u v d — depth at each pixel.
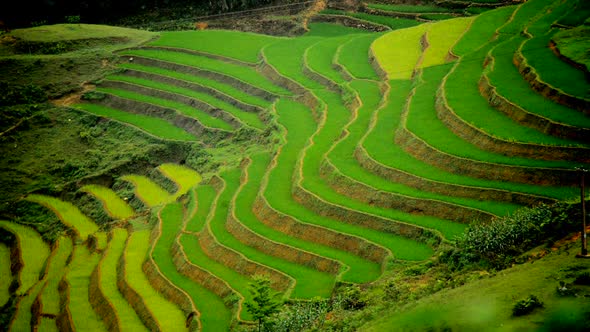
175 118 87.38
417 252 46.38
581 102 54.00
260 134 77.06
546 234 41.19
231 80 91.62
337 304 42.38
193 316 49.59
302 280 48.50
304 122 75.69
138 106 91.62
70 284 60.25
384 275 44.69
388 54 83.94
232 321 47.16
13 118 91.31
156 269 57.09
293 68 89.81
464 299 33.09
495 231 42.31
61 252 68.75
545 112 54.56
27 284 65.19
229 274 53.38
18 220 76.50
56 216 75.62
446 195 50.78
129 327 51.72
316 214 55.53
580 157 48.88
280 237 54.56
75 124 90.56
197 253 57.66
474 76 67.62
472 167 52.06
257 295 42.66
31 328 57.19
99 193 78.12
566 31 68.81
